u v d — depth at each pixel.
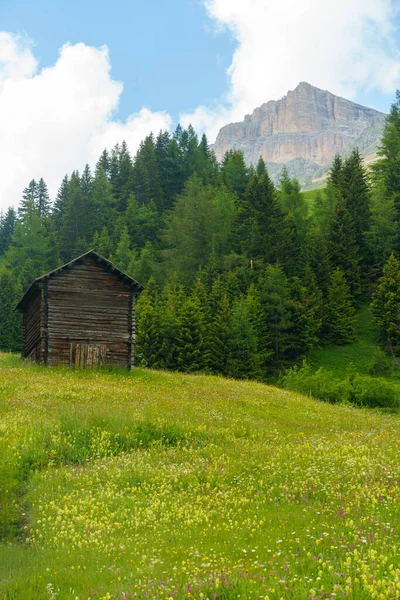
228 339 73.50
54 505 12.81
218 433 21.00
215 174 159.38
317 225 108.94
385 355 74.50
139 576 8.70
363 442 20.02
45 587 8.70
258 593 7.45
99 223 145.88
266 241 97.19
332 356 77.69
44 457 16.66
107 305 41.72
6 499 13.67
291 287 83.94
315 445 19.12
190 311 73.00
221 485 14.36
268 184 104.94
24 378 32.22
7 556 10.33
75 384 30.84
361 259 94.50
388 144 117.19
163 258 119.81
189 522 11.48
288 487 13.80
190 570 8.63
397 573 7.48
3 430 18.78
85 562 9.64
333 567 8.04
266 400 33.09
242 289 89.69
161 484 14.60
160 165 164.62
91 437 18.59
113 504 12.96
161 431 20.05
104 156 177.25
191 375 44.09
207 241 108.94
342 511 11.35
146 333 71.44
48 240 134.62
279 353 79.44
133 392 29.61
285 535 10.27
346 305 82.69
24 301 49.22
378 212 96.75
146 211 141.25
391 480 13.59
